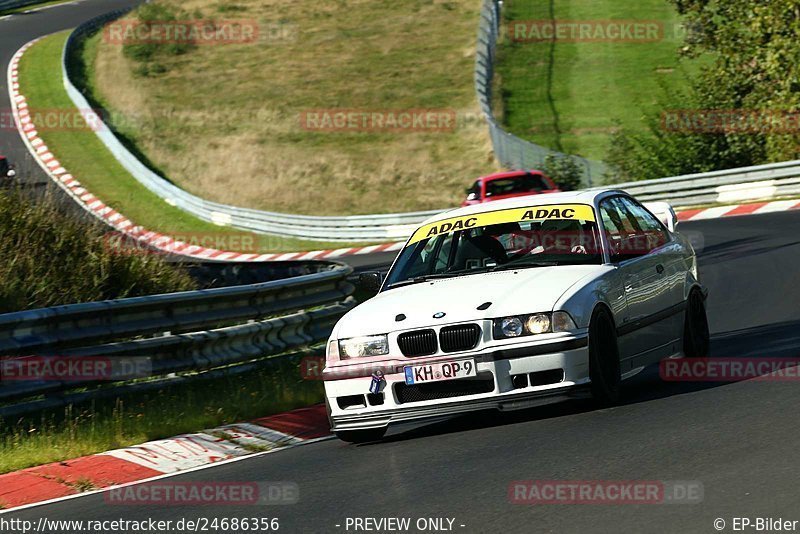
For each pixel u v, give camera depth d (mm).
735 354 32062
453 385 24469
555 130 143500
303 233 115562
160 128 165000
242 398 32844
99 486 24016
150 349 35094
